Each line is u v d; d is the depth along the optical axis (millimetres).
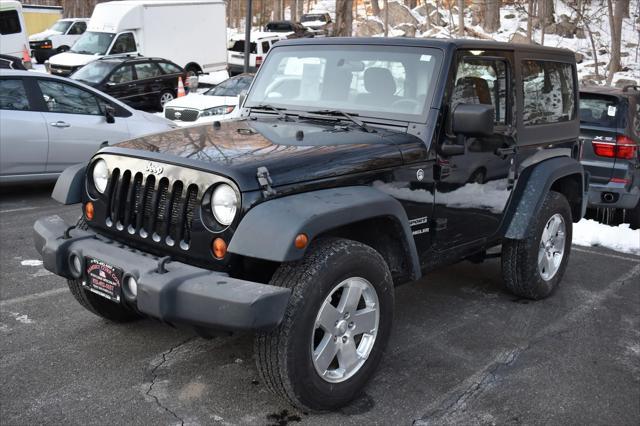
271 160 3195
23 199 8250
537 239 4852
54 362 3838
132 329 4340
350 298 3303
